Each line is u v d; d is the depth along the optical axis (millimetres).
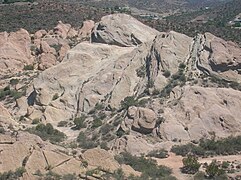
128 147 47438
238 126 51844
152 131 50781
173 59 60594
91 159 39656
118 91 59844
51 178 36250
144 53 64625
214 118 51906
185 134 50375
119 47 71875
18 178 36156
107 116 57344
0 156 38000
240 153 48188
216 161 44750
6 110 58969
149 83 59188
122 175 38531
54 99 64250
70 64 68250
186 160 43156
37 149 39375
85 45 71438
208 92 54375
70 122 59500
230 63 58094
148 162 43406
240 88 56812
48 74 67438
